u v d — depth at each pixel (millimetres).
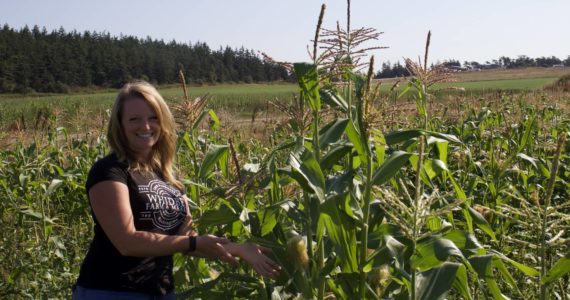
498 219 5203
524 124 8758
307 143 4004
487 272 3059
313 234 3838
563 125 11078
